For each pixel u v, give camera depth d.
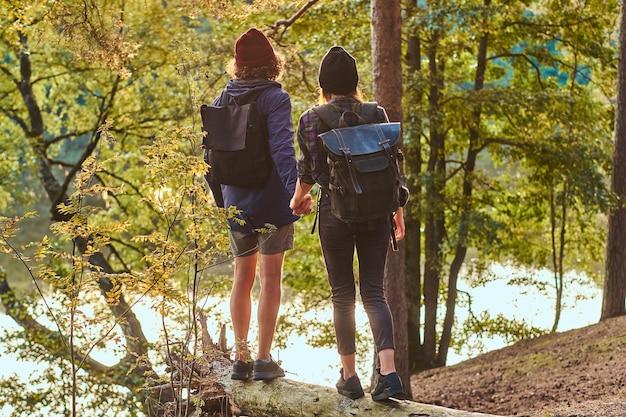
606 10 19.12
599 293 22.75
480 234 17.55
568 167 17.36
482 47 19.25
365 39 16.28
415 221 19.88
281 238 4.68
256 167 4.56
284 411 4.63
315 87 12.52
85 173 4.43
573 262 23.00
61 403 12.04
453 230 18.22
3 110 20.11
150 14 17.08
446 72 20.09
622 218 16.75
